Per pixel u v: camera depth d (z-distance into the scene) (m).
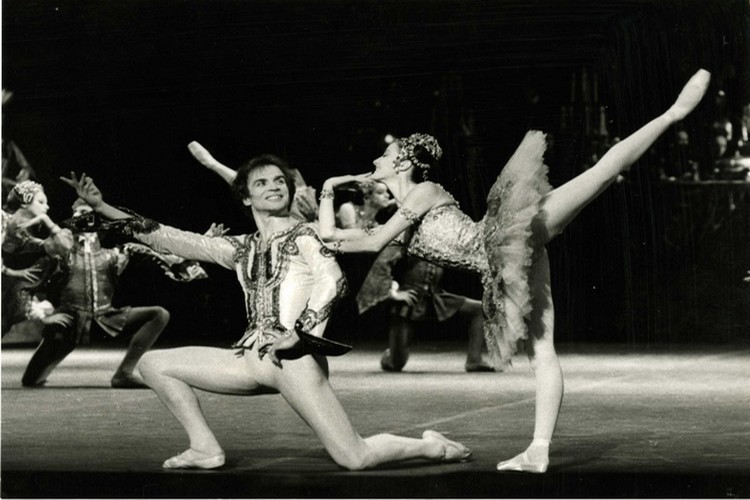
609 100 12.80
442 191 5.27
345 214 9.44
